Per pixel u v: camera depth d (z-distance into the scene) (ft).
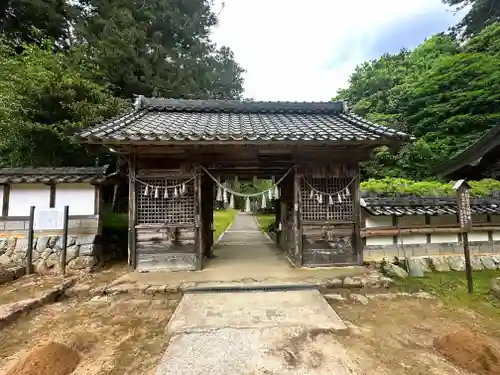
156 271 19.39
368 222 21.01
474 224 19.76
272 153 20.43
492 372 8.88
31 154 29.09
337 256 20.45
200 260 19.66
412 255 21.12
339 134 18.10
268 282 16.61
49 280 17.19
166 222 19.84
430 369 9.07
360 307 14.23
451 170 27.71
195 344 10.17
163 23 42.32
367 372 8.81
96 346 10.62
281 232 29.58
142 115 24.02
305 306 13.50
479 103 39.40
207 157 20.22
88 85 28.68
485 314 13.55
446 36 62.90
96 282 16.90
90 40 34.40
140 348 10.45
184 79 41.98
